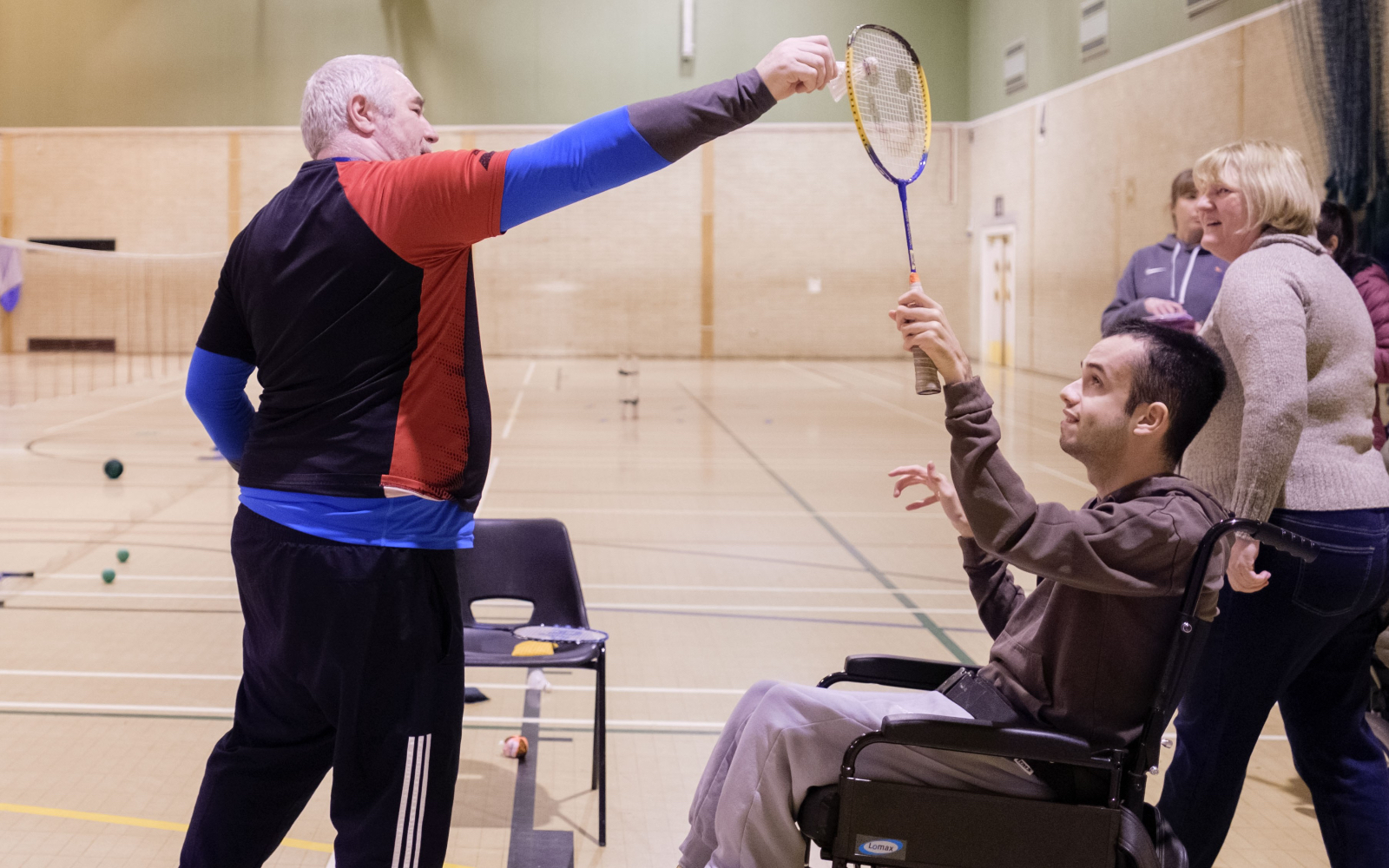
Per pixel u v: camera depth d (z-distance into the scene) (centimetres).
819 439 1093
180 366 1823
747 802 198
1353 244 313
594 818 307
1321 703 241
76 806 310
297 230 184
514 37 1945
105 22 1962
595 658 300
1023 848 187
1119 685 191
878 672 229
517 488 821
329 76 197
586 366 1959
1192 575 185
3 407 1344
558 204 179
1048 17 1681
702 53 1948
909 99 228
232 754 201
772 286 2078
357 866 187
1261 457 215
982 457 185
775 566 600
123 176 1986
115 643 462
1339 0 823
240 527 192
